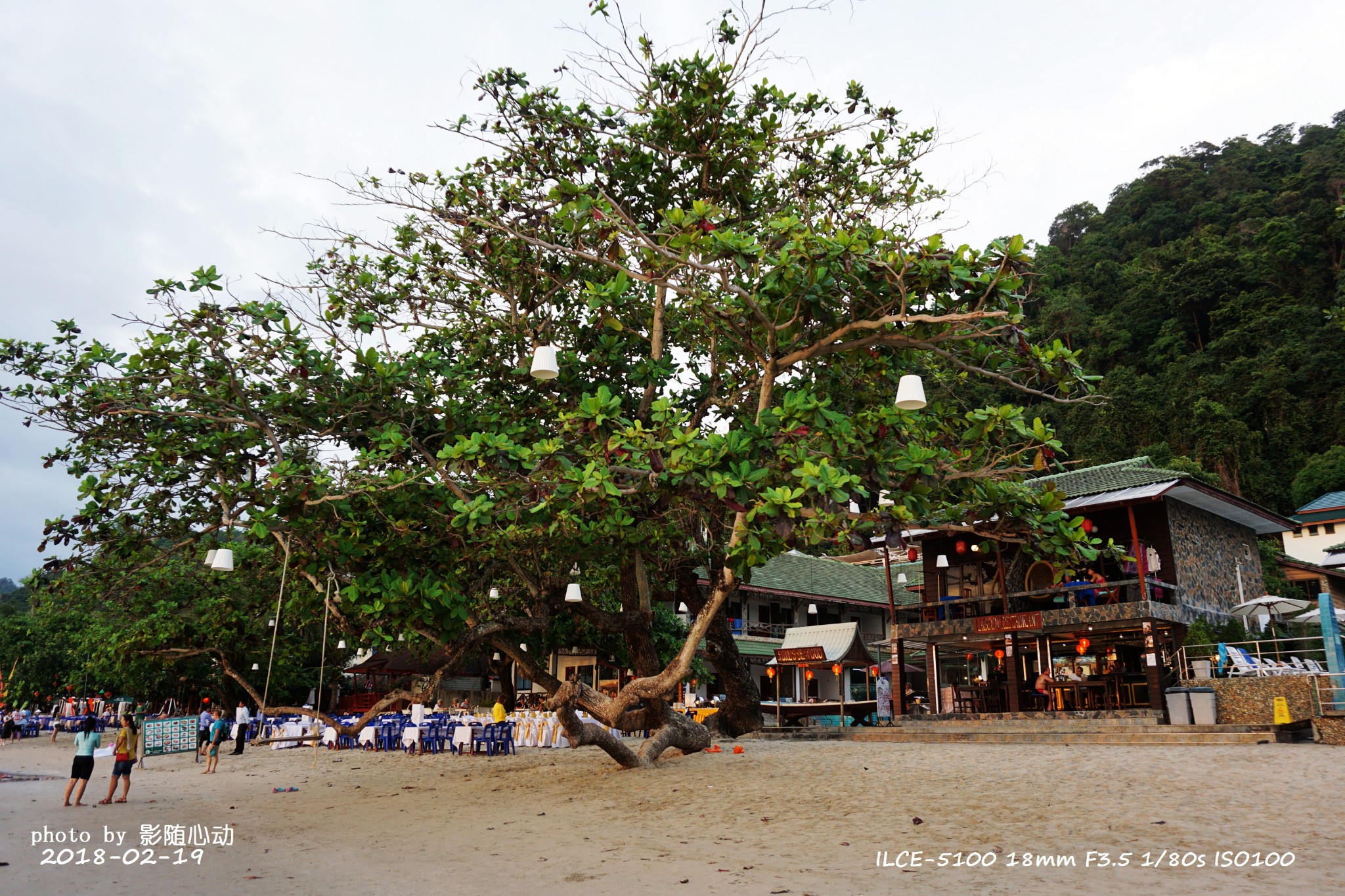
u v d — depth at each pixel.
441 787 14.73
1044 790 10.09
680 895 6.33
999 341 10.55
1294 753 12.59
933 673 25.69
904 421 9.62
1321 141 99.69
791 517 8.30
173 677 32.88
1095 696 23.00
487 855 8.52
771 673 31.58
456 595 12.23
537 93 13.66
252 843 10.00
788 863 7.24
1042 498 10.53
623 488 10.70
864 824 8.75
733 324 10.76
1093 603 23.08
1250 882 5.86
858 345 10.38
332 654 34.91
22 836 10.73
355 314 13.23
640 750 14.51
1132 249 88.00
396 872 7.90
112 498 12.28
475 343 14.88
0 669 46.38
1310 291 68.50
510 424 13.41
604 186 14.26
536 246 13.57
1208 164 106.62
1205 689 18.06
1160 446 57.00
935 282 9.59
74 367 12.28
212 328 11.99
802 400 9.05
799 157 14.44
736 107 14.06
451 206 13.93
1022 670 25.14
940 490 10.52
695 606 18.42
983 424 9.96
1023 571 25.19
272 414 12.67
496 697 38.78
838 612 40.53
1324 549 52.22
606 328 14.33
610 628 15.55
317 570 12.72
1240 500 24.47
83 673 42.72
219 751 26.23
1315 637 18.34
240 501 12.41
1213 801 8.89
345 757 22.44
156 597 23.47
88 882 7.95
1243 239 77.75
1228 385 63.06
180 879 7.97
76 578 14.34
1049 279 84.31
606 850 8.35
